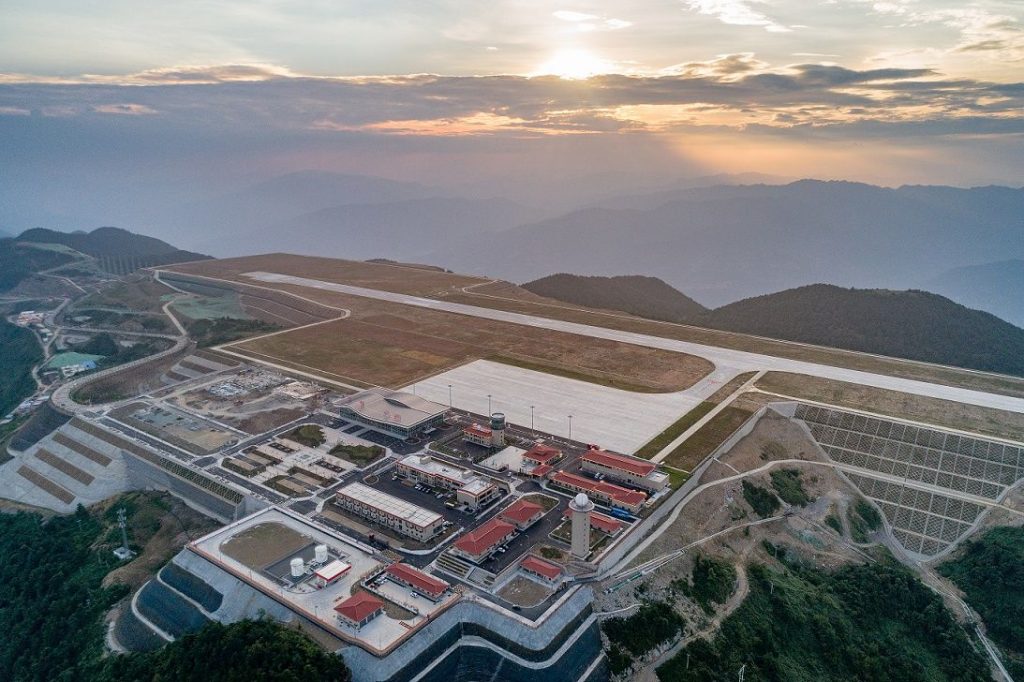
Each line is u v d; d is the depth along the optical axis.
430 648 88.00
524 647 88.25
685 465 135.88
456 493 124.62
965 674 99.12
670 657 94.25
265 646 82.19
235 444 151.50
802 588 111.56
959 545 124.69
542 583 99.88
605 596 99.50
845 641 102.00
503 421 146.38
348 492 124.25
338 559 105.62
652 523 117.25
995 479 136.12
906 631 106.00
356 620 88.31
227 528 114.31
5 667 100.88
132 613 102.50
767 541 121.19
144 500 137.62
